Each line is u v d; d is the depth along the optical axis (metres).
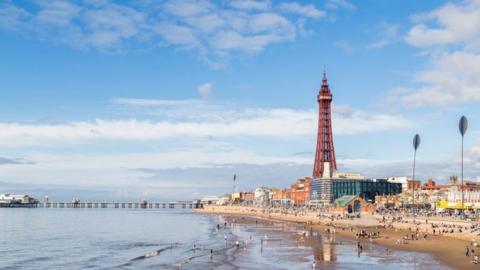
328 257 96.31
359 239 130.25
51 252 114.12
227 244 126.94
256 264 88.88
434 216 187.12
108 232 177.12
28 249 120.50
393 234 138.50
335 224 194.12
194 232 176.38
